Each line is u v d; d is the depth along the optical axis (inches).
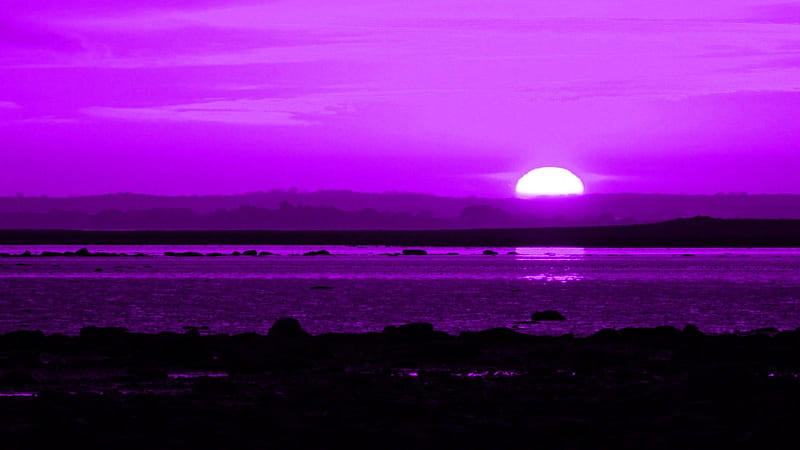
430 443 2659.9
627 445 2635.3
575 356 4429.1
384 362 4365.2
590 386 3585.1
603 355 4426.7
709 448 2600.9
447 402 3211.1
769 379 3479.3
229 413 2974.9
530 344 5009.8
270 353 4375.0
